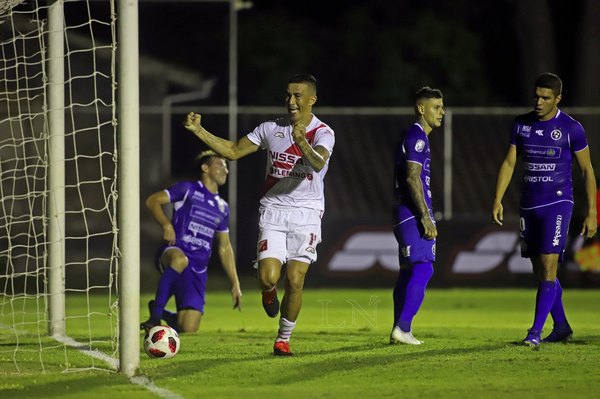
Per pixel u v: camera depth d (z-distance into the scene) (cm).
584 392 1961
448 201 6297
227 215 3341
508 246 6184
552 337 2778
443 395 1930
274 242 2405
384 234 6147
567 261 6109
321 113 6750
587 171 2666
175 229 3297
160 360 2392
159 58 10019
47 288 3145
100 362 2402
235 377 2141
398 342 2677
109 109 6956
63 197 3078
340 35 9862
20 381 2122
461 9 9631
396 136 6769
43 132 3091
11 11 2866
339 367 2252
